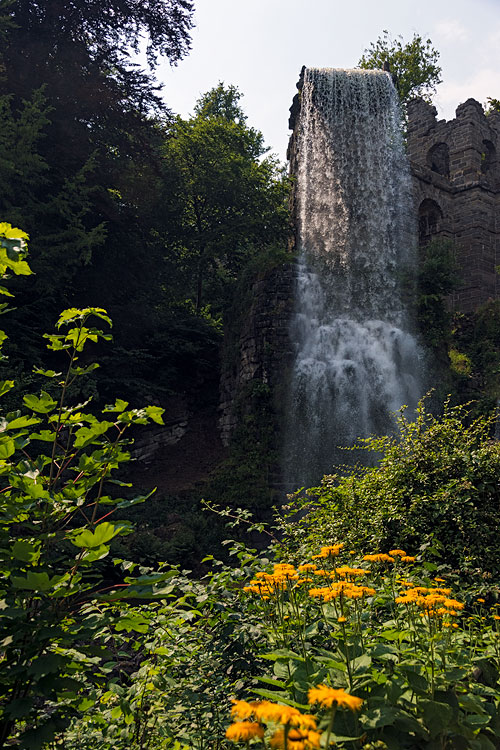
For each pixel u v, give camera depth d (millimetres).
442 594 2980
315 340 19750
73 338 3391
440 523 5777
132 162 22891
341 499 6559
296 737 1570
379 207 26000
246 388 18828
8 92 19094
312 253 21906
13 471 2820
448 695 2693
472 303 32344
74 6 21266
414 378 21297
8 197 16953
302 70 27641
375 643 2930
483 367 25188
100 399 19656
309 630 3189
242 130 28234
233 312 21312
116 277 22000
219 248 26531
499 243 33375
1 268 2992
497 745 2875
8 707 2338
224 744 3094
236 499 16516
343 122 26578
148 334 22312
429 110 36312
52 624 2545
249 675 3449
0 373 13922
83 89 20812
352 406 19219
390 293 23125
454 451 6328
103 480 3172
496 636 3576
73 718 3369
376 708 2469
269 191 27641
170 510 16141
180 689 3475
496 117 36344
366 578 4312
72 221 17906
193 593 3801
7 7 18234
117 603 3363
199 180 26281
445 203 33312
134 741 3279
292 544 6027
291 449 17781
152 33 23312
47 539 2672
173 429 20656
